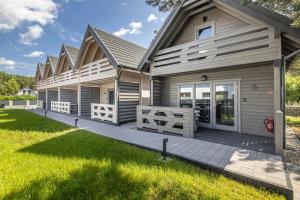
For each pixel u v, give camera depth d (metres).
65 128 8.84
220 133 7.42
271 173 3.58
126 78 10.57
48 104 21.83
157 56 8.72
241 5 5.57
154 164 4.12
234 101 7.74
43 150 5.10
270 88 6.81
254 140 6.23
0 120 11.67
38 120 11.73
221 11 7.64
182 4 7.29
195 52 7.46
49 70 21.36
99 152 4.94
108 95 14.34
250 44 5.80
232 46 6.21
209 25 8.04
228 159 4.39
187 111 6.81
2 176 3.44
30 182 3.23
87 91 14.42
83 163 4.08
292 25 4.48
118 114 9.99
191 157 4.53
